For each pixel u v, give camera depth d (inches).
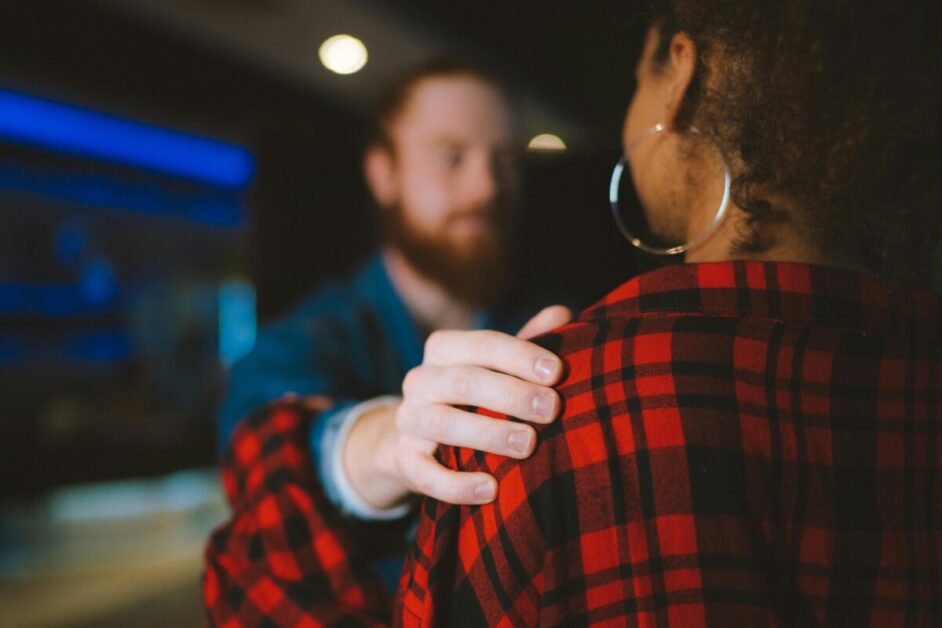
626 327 19.0
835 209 18.8
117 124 275.7
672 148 20.1
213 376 255.3
